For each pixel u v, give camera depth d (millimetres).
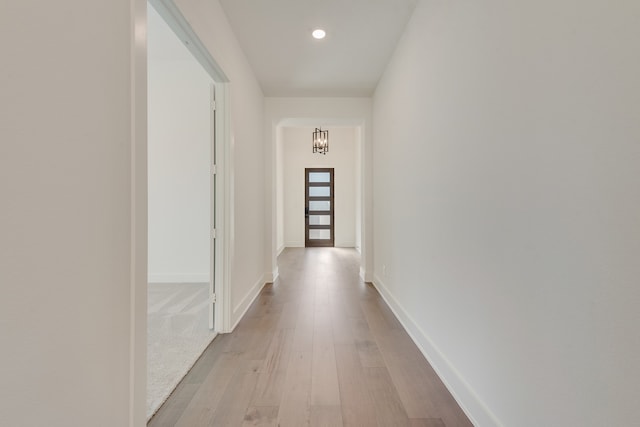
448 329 1863
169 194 4551
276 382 1887
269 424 1516
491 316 1401
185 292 3963
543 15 1071
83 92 964
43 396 823
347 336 2592
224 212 2686
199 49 2152
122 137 1156
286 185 9156
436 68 2072
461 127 1708
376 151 4238
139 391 1239
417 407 1654
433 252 2125
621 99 797
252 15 2633
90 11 993
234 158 2836
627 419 784
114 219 1112
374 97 4355
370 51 3266
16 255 751
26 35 774
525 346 1166
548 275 1049
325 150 8570
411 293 2613
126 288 1181
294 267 5816
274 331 2691
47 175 836
